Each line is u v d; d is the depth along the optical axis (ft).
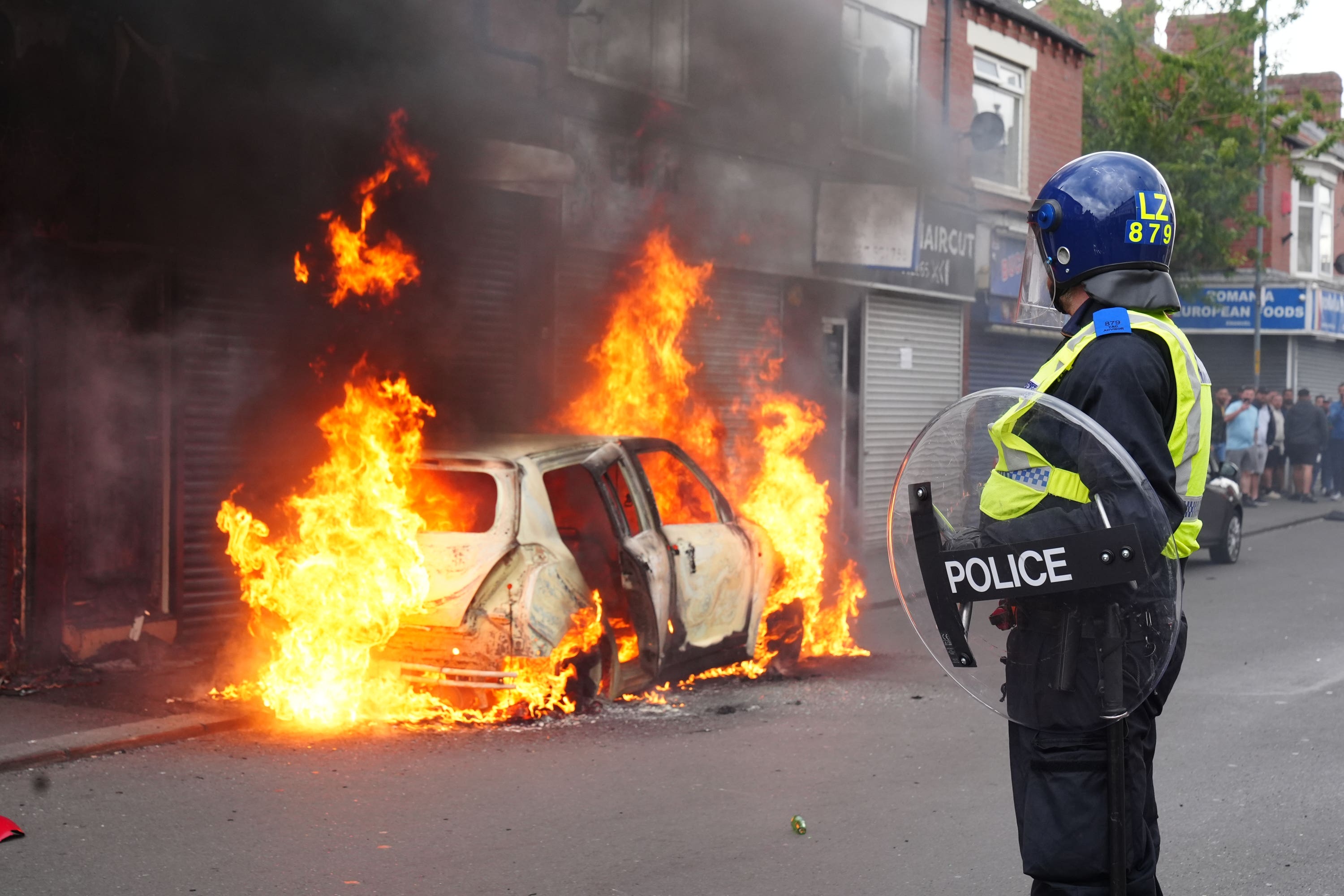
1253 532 60.18
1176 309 9.22
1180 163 73.15
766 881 14.34
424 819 16.43
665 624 22.85
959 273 55.88
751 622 25.80
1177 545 8.54
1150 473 8.35
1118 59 74.28
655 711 22.77
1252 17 71.82
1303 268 98.17
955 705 23.65
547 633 20.70
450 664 20.63
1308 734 21.75
